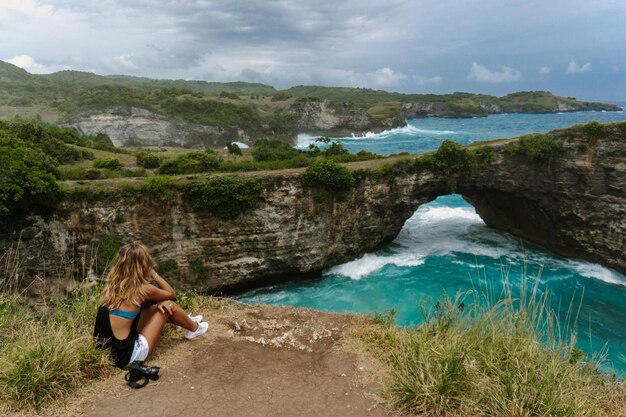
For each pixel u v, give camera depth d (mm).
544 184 38219
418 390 5789
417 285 32125
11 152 26625
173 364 6695
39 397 5516
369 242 37688
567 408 5488
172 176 31031
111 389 5941
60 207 26766
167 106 127812
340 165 33719
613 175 34594
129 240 28547
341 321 8570
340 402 5875
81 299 8336
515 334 6922
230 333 7953
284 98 196375
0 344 6844
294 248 32781
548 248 40688
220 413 5523
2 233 25359
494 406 5523
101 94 134625
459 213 52625
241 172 34625
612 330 26000
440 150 37719
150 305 6996
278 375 6535
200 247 30672
